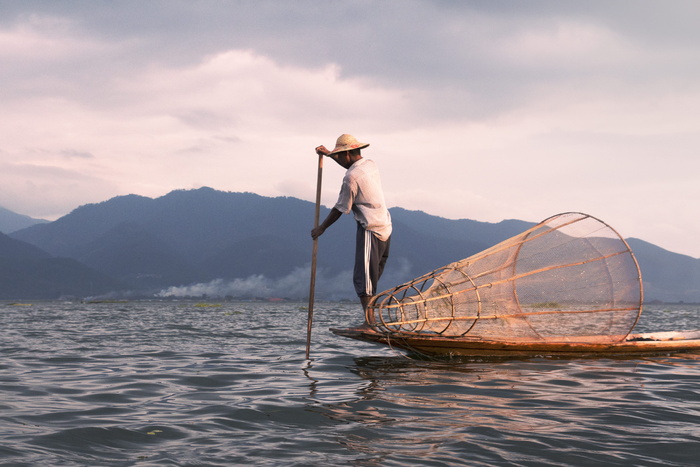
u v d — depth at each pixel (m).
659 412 4.15
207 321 20.33
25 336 11.81
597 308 7.05
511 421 3.83
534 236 7.14
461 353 6.90
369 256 6.56
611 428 3.66
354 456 3.04
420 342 6.66
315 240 7.07
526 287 6.99
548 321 7.02
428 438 3.40
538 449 3.18
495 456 3.05
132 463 2.91
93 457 3.02
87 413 4.10
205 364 6.91
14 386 5.26
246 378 5.73
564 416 3.99
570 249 7.08
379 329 6.74
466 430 3.58
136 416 4.00
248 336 11.81
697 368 6.32
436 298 6.78
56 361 7.30
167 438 3.41
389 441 3.34
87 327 15.68
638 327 16.64
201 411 4.15
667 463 2.97
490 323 6.97
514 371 5.98
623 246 6.96
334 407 4.25
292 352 8.22
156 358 7.63
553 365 6.41
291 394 4.80
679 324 20.16
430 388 5.03
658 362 6.71
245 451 3.13
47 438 3.37
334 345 9.22
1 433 3.48
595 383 5.33
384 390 4.94
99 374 6.08
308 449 3.17
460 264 7.03
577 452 3.14
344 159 6.93
